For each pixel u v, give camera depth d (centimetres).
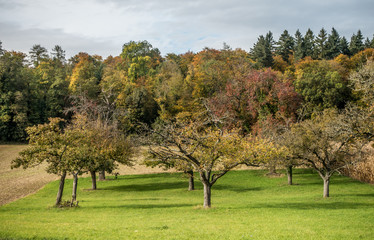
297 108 7288
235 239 1652
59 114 10475
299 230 1850
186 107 8450
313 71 8381
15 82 9856
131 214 2653
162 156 3002
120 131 5375
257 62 10075
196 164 2894
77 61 15075
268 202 3378
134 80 10369
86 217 2477
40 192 4419
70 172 3288
